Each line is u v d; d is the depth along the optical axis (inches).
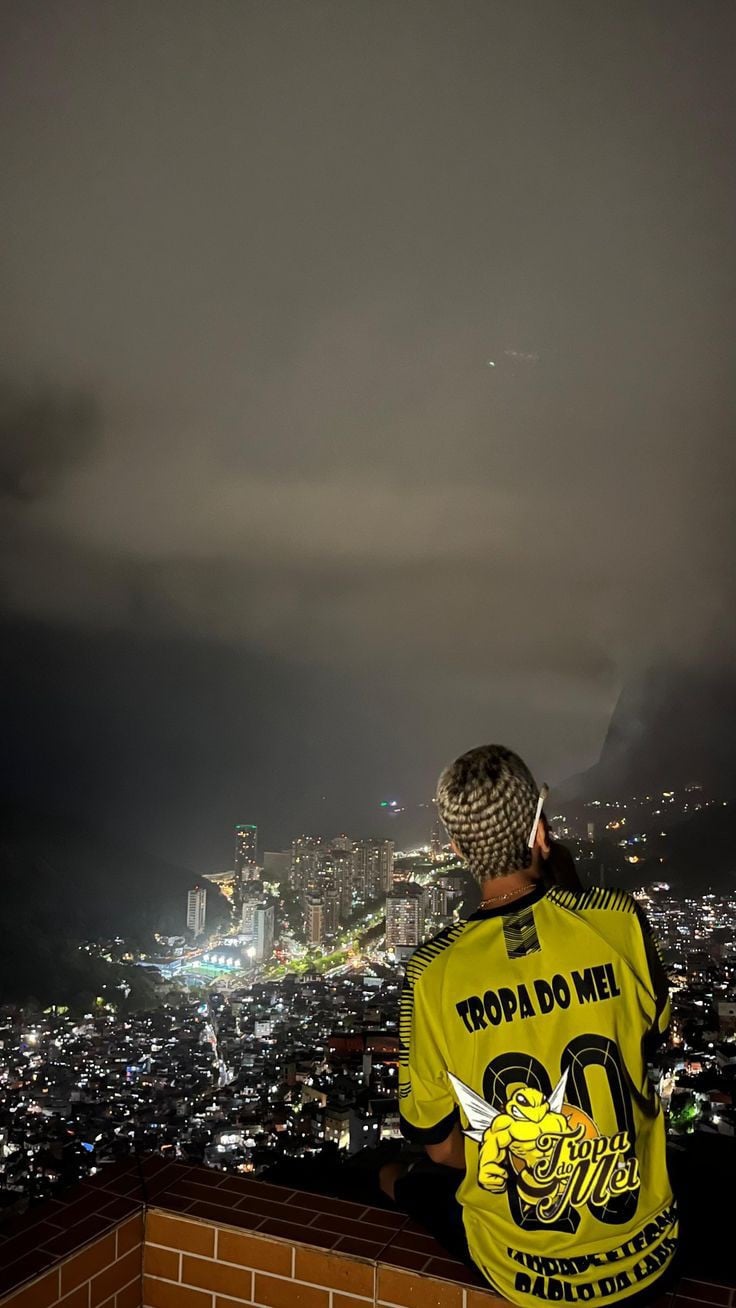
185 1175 89.4
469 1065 62.5
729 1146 109.4
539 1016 61.6
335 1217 80.7
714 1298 66.7
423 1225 75.8
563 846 71.9
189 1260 80.7
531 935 63.4
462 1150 66.1
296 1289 76.4
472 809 65.4
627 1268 61.1
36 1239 77.8
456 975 63.7
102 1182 88.1
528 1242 61.6
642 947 63.7
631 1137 60.9
